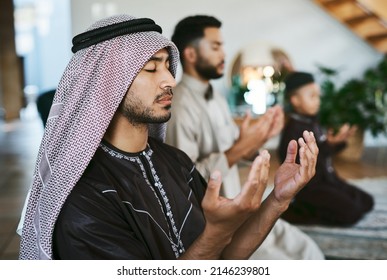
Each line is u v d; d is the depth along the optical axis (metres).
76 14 6.19
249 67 6.51
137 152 1.10
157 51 1.00
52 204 0.94
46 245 0.94
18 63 11.45
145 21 1.02
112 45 0.98
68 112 0.97
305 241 2.18
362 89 6.03
